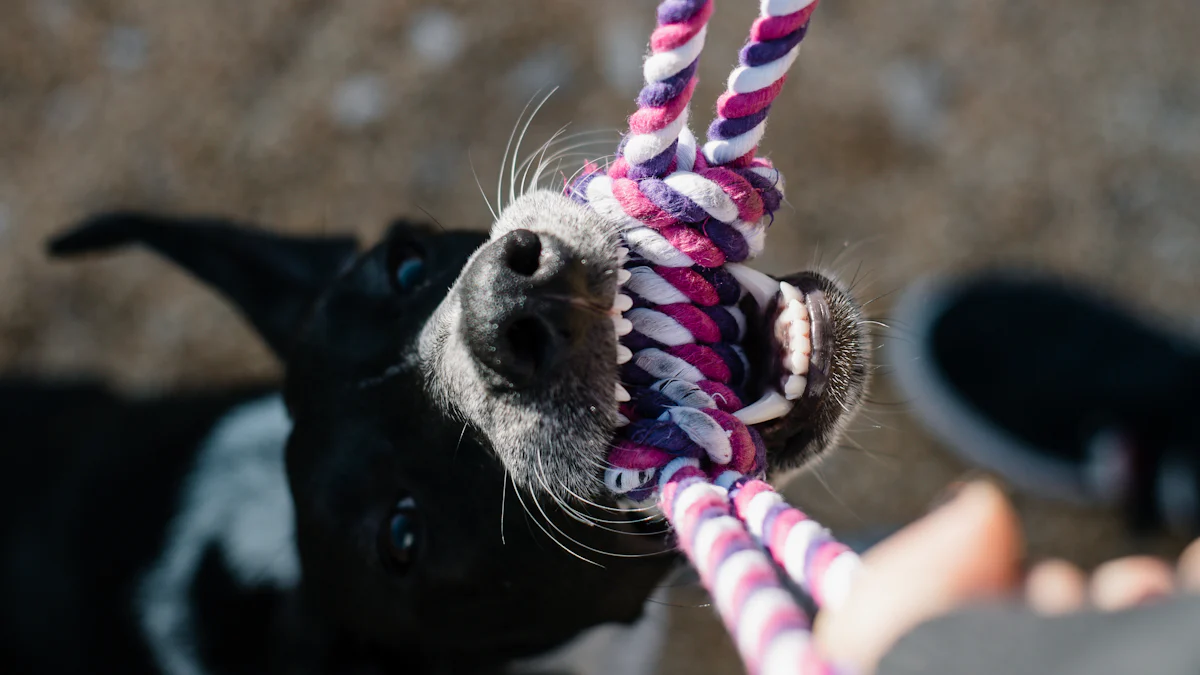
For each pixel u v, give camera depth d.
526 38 0.91
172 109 0.91
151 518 0.63
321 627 0.54
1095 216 0.86
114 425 0.69
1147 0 0.92
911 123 0.88
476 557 0.48
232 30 0.93
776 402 0.42
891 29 0.91
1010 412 0.80
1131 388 0.78
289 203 0.89
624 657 0.61
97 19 0.94
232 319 0.85
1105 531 0.79
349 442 0.49
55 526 0.65
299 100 0.91
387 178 0.89
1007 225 0.86
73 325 0.86
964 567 0.31
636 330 0.42
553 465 0.42
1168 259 0.85
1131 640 0.24
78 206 0.89
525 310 0.40
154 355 0.85
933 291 0.84
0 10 0.93
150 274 0.87
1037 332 0.82
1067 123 0.88
